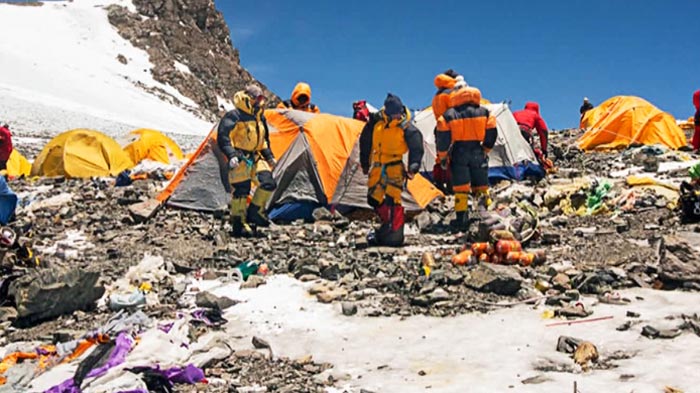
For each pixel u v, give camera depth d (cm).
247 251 1010
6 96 9931
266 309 730
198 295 737
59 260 968
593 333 621
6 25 17675
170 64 19850
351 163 1368
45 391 504
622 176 1716
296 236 1152
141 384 506
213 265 926
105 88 15375
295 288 806
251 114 1161
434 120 1742
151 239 1120
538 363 557
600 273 793
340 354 597
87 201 1502
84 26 19675
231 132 1159
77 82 14900
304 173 1361
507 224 997
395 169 1056
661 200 1310
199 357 571
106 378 514
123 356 543
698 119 2114
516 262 872
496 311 706
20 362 575
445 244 1081
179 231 1194
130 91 16088
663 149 2014
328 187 1351
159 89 17712
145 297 744
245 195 1151
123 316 678
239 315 712
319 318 697
